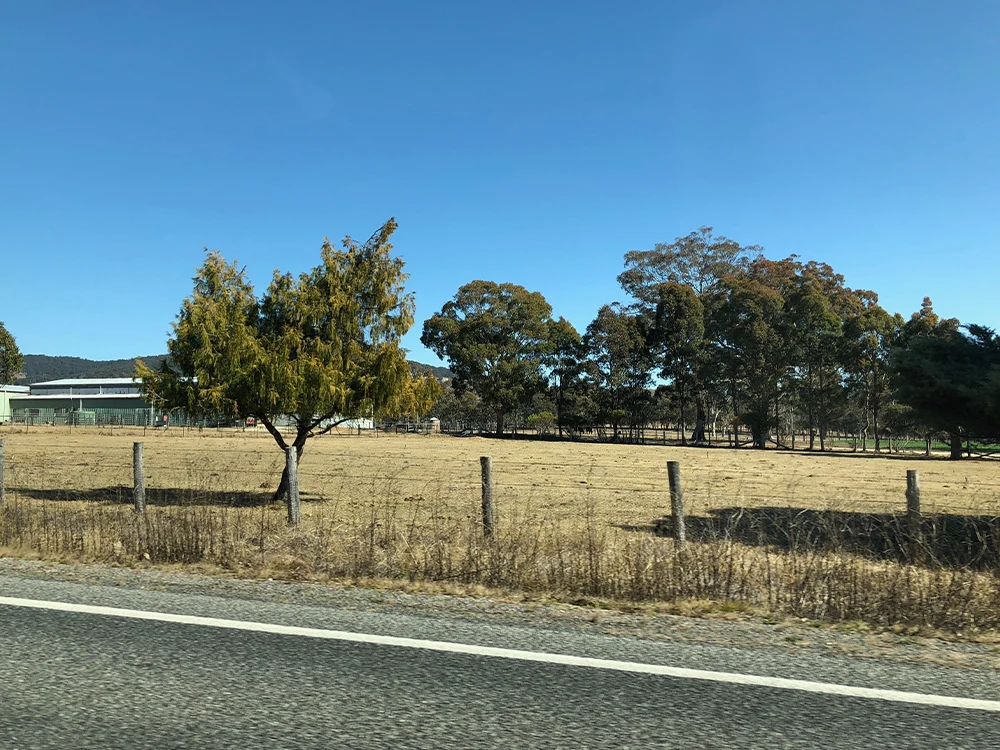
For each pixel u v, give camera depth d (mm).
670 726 3863
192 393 16438
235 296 17109
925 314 63250
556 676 4594
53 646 5121
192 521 9180
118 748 3598
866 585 6617
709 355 71625
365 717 3963
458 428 111750
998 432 14375
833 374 69062
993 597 6457
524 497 19438
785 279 78062
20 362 102875
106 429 72875
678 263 81062
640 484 24406
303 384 16219
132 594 6664
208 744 3643
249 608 6195
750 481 27047
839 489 23922
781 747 3621
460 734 3760
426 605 6391
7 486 19422
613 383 77250
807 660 4965
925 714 4039
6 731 3775
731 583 7180
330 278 17156
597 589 7027
